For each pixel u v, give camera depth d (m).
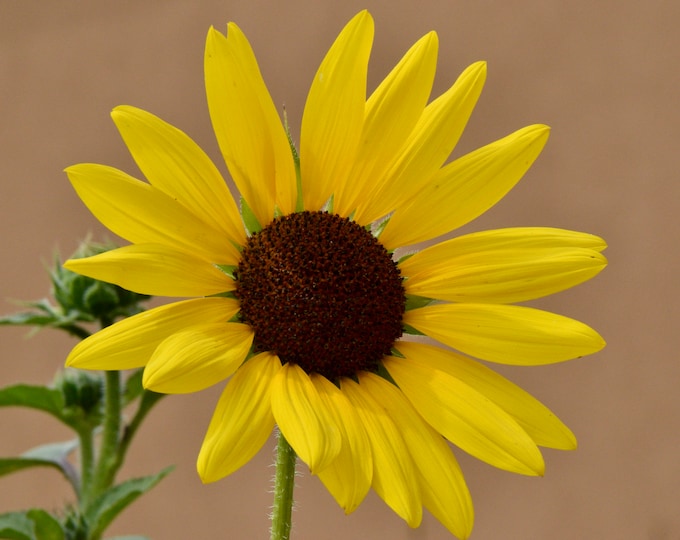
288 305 0.47
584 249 0.48
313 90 0.48
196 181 0.47
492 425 0.47
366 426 0.46
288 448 0.46
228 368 0.46
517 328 0.48
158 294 0.46
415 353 0.48
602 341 0.47
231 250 0.48
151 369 0.45
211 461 0.44
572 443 0.47
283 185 0.48
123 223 0.46
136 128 0.47
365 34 0.48
